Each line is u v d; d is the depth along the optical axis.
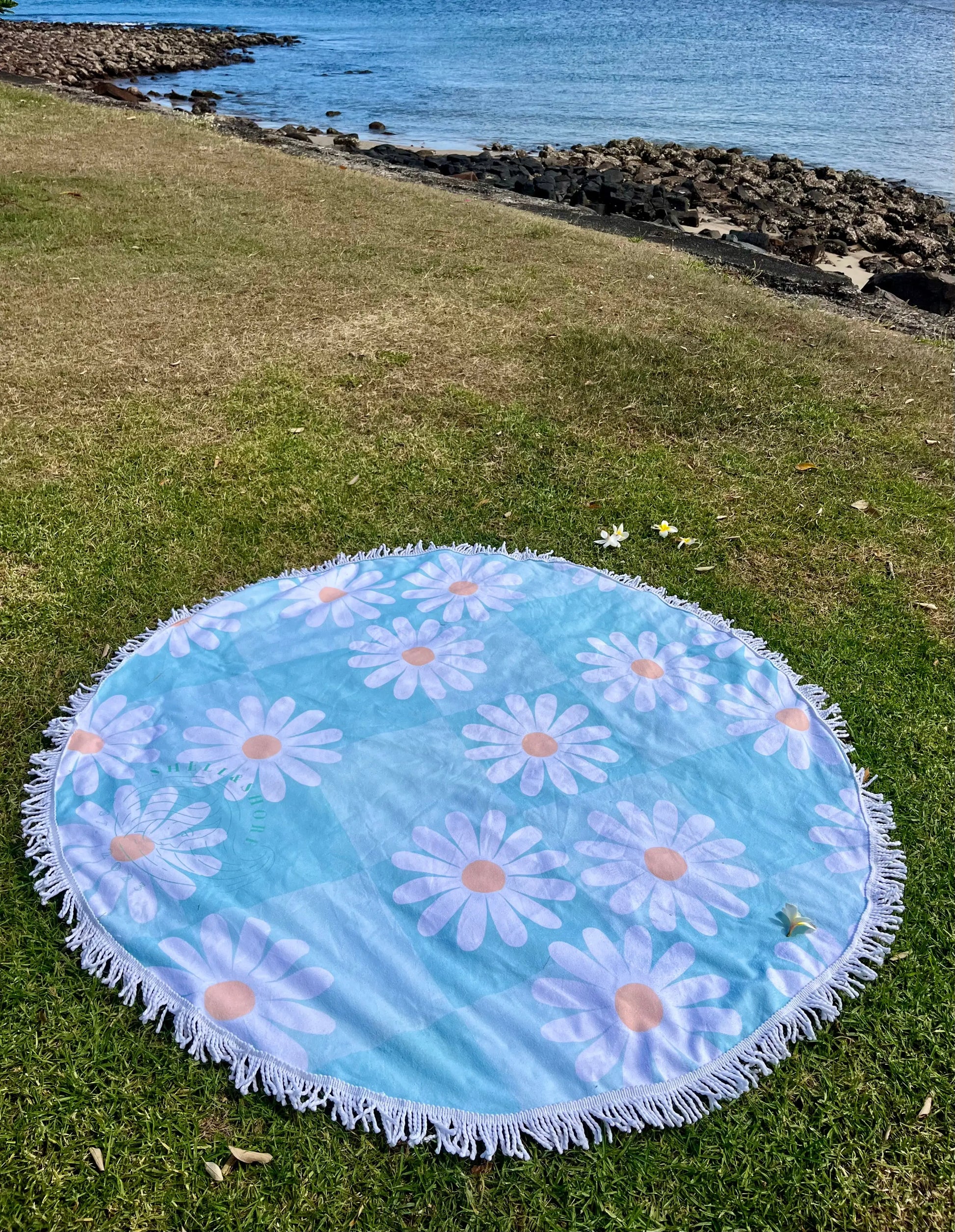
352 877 2.35
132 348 5.31
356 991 2.09
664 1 49.41
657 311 6.32
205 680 2.99
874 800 2.66
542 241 7.82
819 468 4.48
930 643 3.35
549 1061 1.98
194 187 8.62
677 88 26.08
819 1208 1.79
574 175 15.40
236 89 24.52
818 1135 1.90
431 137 19.44
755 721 2.91
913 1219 1.78
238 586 3.50
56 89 14.74
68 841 2.42
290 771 2.64
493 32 38.09
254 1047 1.99
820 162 18.75
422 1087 1.93
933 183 17.44
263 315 5.85
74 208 7.66
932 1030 2.09
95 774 2.63
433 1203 1.79
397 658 3.10
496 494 4.13
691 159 17.59
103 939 2.19
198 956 2.15
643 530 3.94
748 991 2.12
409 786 2.61
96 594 3.40
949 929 2.32
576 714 2.89
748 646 3.25
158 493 4.00
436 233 7.84
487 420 4.72
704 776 2.69
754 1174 1.84
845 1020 2.10
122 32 32.56
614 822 2.52
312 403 4.80
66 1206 1.76
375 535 3.82
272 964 2.14
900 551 3.89
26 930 2.24
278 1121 1.90
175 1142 1.86
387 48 33.78
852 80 27.62
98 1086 1.95
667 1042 2.02
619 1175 1.83
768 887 2.37
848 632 3.40
